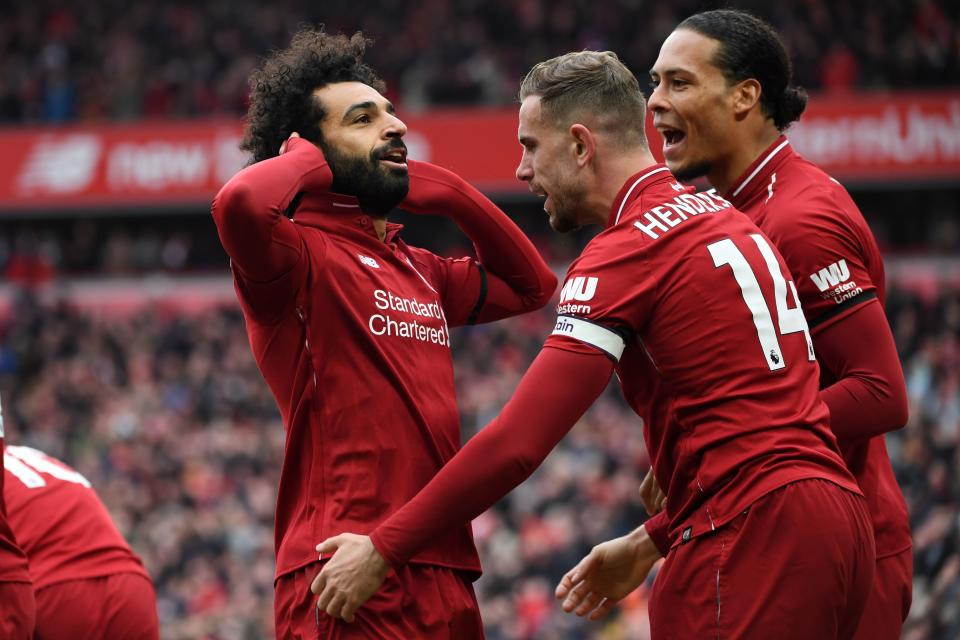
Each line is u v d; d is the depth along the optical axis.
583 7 47.69
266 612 25.64
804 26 45.59
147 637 9.27
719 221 7.06
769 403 6.72
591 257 6.94
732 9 8.24
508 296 8.66
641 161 7.34
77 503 9.39
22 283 45.78
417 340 7.55
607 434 29.70
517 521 27.23
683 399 6.85
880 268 7.94
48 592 8.99
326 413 7.25
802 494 6.55
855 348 7.41
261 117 7.95
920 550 16.53
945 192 45.00
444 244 44.41
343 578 6.70
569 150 7.33
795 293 7.13
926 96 43.53
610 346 6.77
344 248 7.50
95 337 39.78
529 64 46.91
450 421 7.57
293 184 7.18
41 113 48.34
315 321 7.29
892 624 7.80
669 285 6.83
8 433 35.31
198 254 47.09
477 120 44.97
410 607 7.14
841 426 7.29
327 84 7.79
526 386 6.72
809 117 43.91
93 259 47.03
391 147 7.70
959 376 30.70
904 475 23.88
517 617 24.67
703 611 6.68
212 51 48.84
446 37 47.66
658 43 45.62
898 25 45.50
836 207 7.66
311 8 49.56
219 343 38.44
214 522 28.69
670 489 6.99
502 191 44.53
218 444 32.34
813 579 6.51
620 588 8.10
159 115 47.81
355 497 7.13
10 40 50.50
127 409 35.34
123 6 50.88
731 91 7.84
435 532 6.66
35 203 46.38
